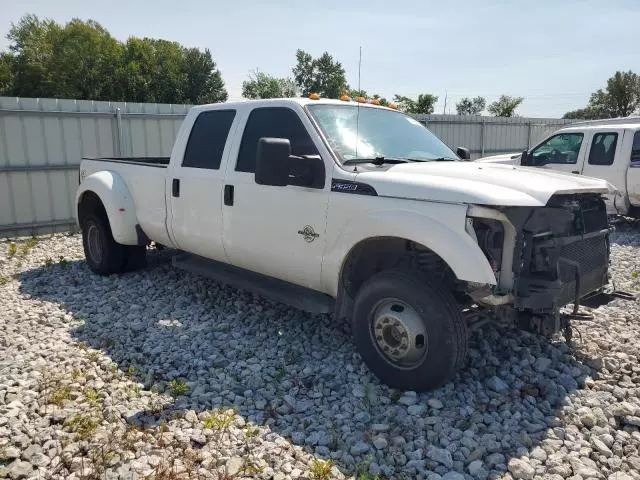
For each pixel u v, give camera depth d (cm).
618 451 325
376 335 398
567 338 421
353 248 410
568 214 376
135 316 555
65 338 495
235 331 512
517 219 362
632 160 1027
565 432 342
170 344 483
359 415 363
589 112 5462
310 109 464
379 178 397
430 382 375
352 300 437
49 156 1127
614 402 381
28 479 294
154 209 611
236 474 299
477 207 349
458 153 586
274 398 388
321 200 426
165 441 330
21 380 402
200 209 541
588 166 1074
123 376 418
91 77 5981
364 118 491
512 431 347
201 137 554
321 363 445
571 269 396
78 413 358
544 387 398
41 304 600
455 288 401
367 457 316
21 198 1104
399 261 430
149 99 5869
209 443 331
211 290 630
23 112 1083
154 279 683
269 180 394
